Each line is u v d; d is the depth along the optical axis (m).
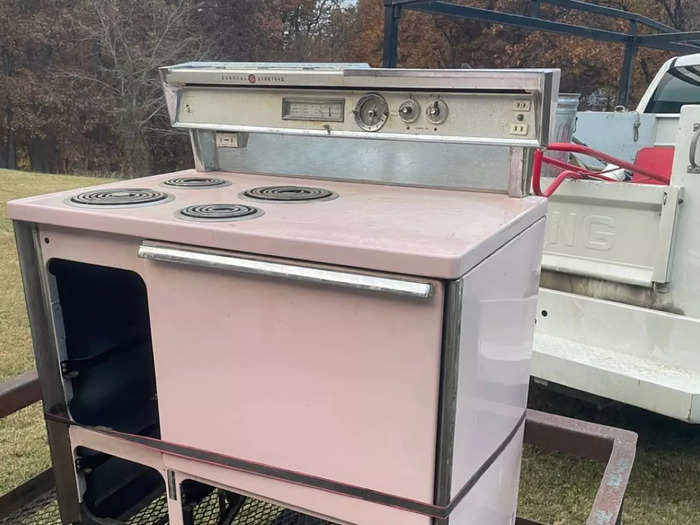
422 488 1.05
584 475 2.37
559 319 2.42
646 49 13.70
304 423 1.11
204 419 1.21
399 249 0.96
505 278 1.17
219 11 17.02
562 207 2.36
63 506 1.51
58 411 1.43
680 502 2.19
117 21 15.18
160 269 1.16
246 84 1.53
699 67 3.62
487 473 1.25
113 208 1.25
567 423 1.50
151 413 1.61
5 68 17.20
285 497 1.17
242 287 1.09
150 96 15.85
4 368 3.19
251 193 1.42
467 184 1.48
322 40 18.48
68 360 1.43
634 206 2.18
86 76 16.56
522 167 1.38
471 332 1.03
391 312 0.98
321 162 1.65
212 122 1.63
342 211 1.24
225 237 1.08
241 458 1.19
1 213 7.11
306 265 1.02
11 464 2.38
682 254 2.09
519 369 1.36
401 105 1.38
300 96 1.49
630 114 3.31
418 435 1.02
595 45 13.81
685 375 2.09
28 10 17.00
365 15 17.30
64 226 1.26
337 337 1.04
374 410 1.04
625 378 2.09
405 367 1.00
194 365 1.18
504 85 1.27
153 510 1.70
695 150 2.00
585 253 2.33
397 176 1.56
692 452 2.50
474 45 15.52
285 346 1.08
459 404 1.03
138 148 15.98
